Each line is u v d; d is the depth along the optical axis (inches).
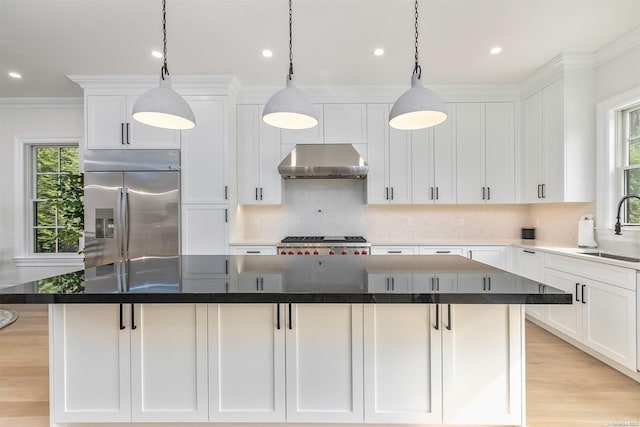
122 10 93.3
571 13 96.0
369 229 167.2
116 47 114.1
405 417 65.8
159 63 126.2
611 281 93.5
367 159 151.8
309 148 148.9
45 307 157.0
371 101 151.3
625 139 116.0
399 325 65.7
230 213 142.1
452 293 52.3
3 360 104.0
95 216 138.3
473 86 149.9
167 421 66.2
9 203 169.3
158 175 138.4
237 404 66.2
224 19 97.7
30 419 75.2
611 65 115.8
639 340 85.7
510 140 151.4
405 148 152.0
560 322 114.9
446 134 152.0
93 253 137.6
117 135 139.1
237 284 59.4
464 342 65.4
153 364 66.1
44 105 167.0
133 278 64.8
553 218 146.6
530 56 122.5
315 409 66.0
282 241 145.4
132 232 137.9
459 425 68.0
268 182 151.9
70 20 98.0
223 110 139.9
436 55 121.1
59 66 128.7
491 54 120.8
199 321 65.7
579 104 123.3
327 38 108.8
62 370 65.7
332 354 65.9
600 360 102.1
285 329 65.7
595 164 123.0
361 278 64.1
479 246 143.4
